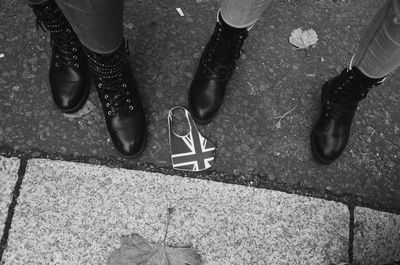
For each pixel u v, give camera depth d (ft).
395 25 3.91
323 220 5.24
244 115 5.60
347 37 6.29
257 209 5.16
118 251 4.73
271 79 5.86
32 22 5.71
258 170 5.36
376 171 5.59
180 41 5.88
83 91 5.27
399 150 5.75
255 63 5.92
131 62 5.65
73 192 4.96
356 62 4.73
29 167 5.02
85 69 5.26
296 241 5.09
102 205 4.95
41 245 4.71
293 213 5.21
